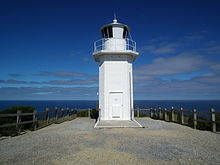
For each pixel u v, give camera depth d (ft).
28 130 38.99
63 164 17.43
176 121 51.62
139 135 31.42
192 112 41.55
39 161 18.33
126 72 51.34
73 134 32.81
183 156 19.74
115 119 50.11
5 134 32.01
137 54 52.95
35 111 39.60
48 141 27.35
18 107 39.78
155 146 23.93
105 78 51.24
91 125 46.16
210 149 22.52
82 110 76.28
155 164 17.34
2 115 30.01
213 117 35.58
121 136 30.58
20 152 21.62
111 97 50.80
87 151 21.66
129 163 17.61
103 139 28.25
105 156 19.72
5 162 18.13
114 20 54.29
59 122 52.90
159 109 63.00
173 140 27.50
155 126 43.11
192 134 32.65
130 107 51.98
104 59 51.83
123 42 53.93
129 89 51.88
